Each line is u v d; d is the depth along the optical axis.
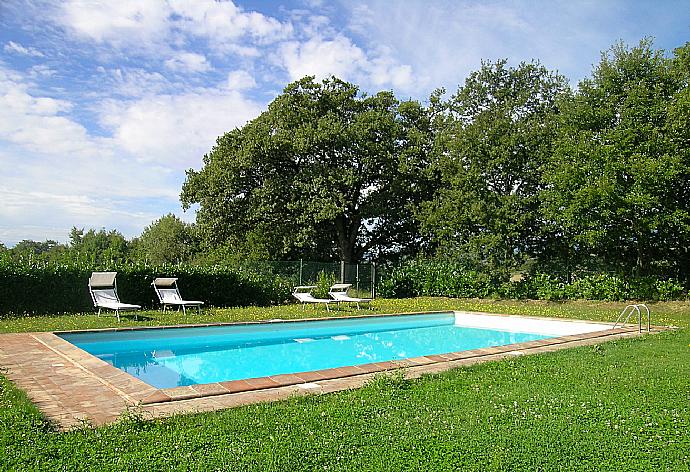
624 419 4.77
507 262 20.77
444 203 21.92
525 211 20.55
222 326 11.79
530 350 9.09
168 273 15.16
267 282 17.95
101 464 3.55
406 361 7.63
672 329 11.96
